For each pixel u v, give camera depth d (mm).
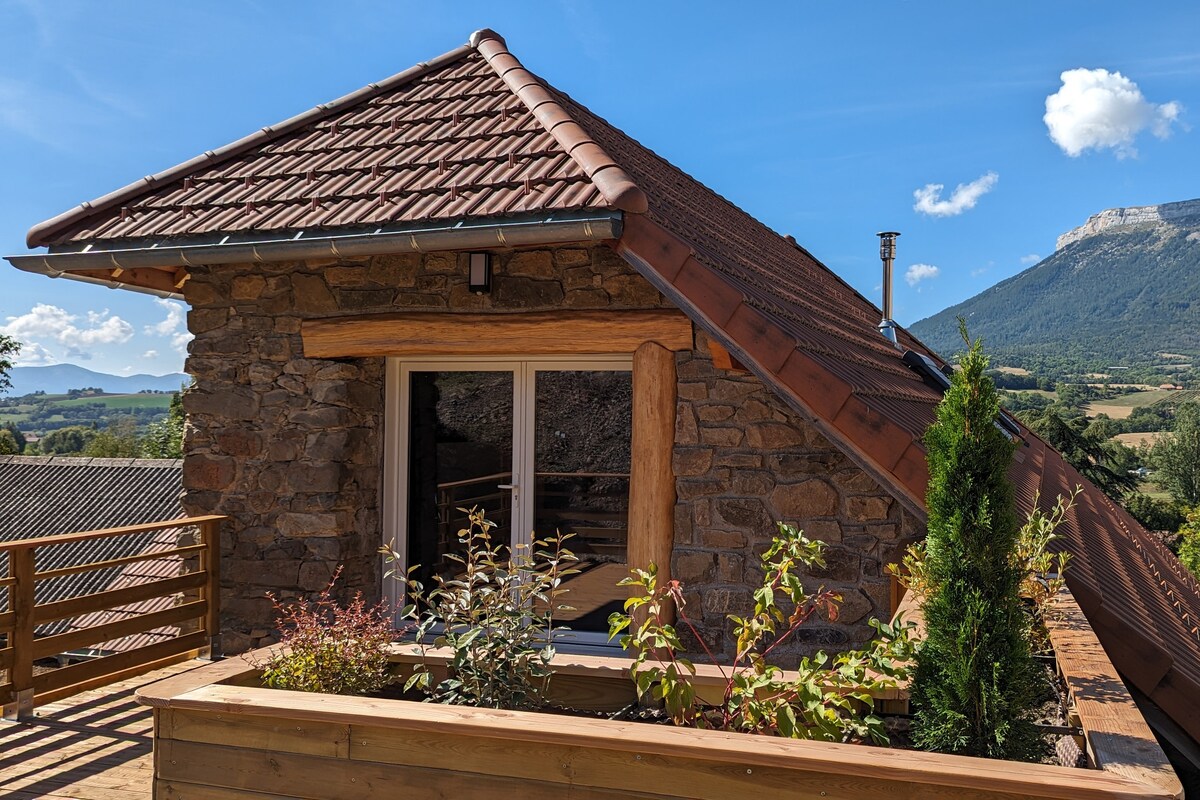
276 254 5609
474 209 5203
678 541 5707
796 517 5562
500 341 5977
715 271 4898
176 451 42312
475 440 6395
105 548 25672
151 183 6672
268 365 6426
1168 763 2326
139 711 5562
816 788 2643
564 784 2914
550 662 4023
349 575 6398
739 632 3596
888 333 10742
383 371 6621
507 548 6270
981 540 2959
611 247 5195
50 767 4707
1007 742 2838
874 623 3342
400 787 3100
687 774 2781
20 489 29297
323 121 7438
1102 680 2873
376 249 5422
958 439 3027
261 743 3273
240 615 6445
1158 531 44469
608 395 6125
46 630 21125
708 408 5688
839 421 4430
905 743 3502
